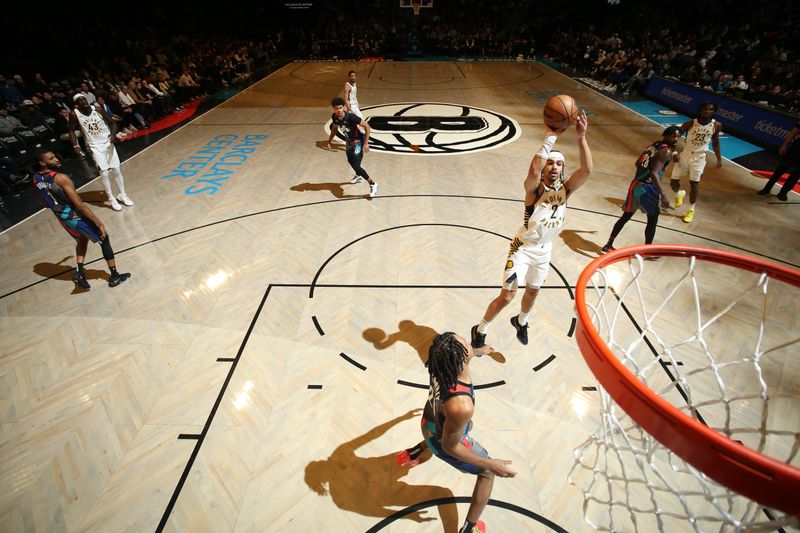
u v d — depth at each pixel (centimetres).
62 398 363
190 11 2133
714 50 1460
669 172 800
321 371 386
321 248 567
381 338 421
